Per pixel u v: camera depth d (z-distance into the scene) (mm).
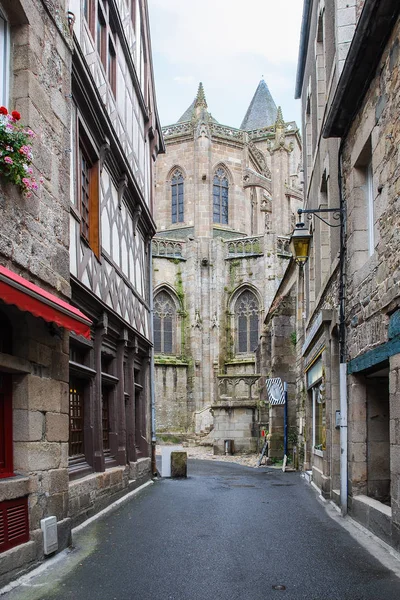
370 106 8094
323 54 13961
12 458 6312
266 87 60094
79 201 9445
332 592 5398
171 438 36688
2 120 5762
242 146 45531
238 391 33875
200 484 15094
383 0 6730
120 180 12656
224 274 39875
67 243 7688
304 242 13148
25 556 6023
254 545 7355
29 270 6383
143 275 16328
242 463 24250
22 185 6055
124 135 13344
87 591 5426
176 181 45031
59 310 5953
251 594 5348
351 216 9438
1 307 6113
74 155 9203
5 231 5852
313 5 14922
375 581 5742
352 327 9375
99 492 9914
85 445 10172
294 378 23172
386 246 7277
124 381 13469
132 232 14555
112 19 12531
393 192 6977
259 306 39062
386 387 9297
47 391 6820
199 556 6770
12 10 6441
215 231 43531
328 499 11602
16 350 6320
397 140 6828
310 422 17547
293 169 52000
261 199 47156
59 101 7547
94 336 10453
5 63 6516
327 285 12039
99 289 10539
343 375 9812
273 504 11086
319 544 7410
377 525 7734
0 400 6195
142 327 15484
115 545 7344
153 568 6238
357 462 9211
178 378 38562
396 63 6863
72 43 8195
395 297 6816
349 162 9609
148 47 16859
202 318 39344
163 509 10352
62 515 7059
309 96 16750
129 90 14117
